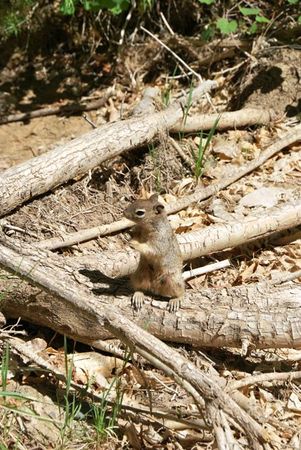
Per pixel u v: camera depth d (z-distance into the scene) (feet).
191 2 54.85
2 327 32.22
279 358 32.01
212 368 30.99
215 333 30.30
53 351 31.78
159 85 52.26
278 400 30.17
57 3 55.72
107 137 40.70
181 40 53.06
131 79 52.65
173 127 43.57
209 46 52.60
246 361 31.78
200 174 42.27
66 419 27.32
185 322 30.58
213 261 37.42
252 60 49.70
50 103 52.44
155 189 41.88
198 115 45.09
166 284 30.71
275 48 50.14
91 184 41.47
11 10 53.67
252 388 30.48
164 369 27.37
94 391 30.07
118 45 54.80
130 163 43.09
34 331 32.94
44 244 36.27
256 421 28.02
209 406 26.48
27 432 27.66
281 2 53.31
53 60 55.57
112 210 40.34
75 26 55.83
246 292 31.45
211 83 48.14
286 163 43.37
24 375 29.89
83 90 53.47
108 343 31.65
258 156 43.11
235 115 45.78
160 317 30.78
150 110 45.65
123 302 31.12
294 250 38.06
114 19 55.21
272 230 37.22
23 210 38.70
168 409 29.19
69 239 36.88
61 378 29.73
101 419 27.58
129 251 35.04
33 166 38.68
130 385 30.50
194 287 35.55
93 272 32.27
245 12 49.34
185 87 51.83
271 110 47.16
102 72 54.54
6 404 27.71
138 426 28.60
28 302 31.53
